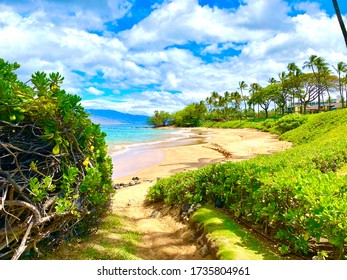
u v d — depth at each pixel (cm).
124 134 6681
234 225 554
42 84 429
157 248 562
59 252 485
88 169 492
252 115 12731
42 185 402
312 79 8119
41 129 455
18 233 384
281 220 488
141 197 1027
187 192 742
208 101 13562
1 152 415
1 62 439
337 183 470
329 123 3133
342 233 368
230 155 2319
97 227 595
